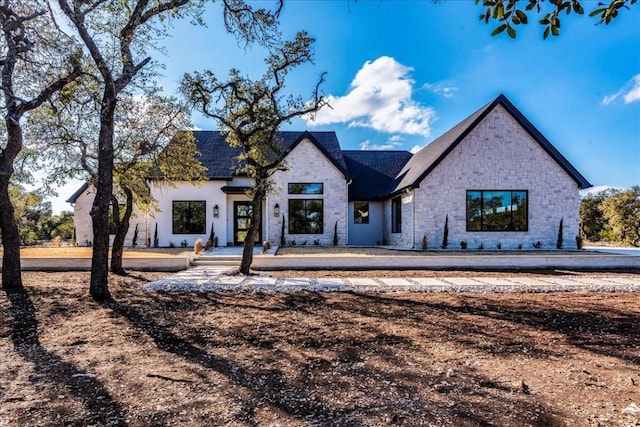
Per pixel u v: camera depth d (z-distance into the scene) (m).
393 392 4.05
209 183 21.08
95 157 11.33
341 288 10.01
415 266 14.11
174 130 12.27
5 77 8.63
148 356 5.23
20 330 6.47
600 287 10.21
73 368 4.76
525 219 18.56
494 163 18.45
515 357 5.15
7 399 3.88
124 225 12.58
